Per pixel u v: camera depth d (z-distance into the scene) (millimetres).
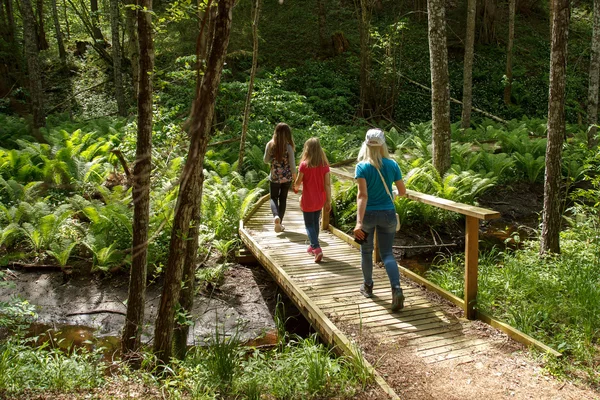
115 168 10742
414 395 3568
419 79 22141
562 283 5824
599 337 4590
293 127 16000
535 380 3742
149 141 3605
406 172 10750
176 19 4070
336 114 19484
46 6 25281
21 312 5293
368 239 5082
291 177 7043
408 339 4340
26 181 10391
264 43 23188
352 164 12867
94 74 22984
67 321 6609
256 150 12734
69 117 18234
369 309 4934
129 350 4441
